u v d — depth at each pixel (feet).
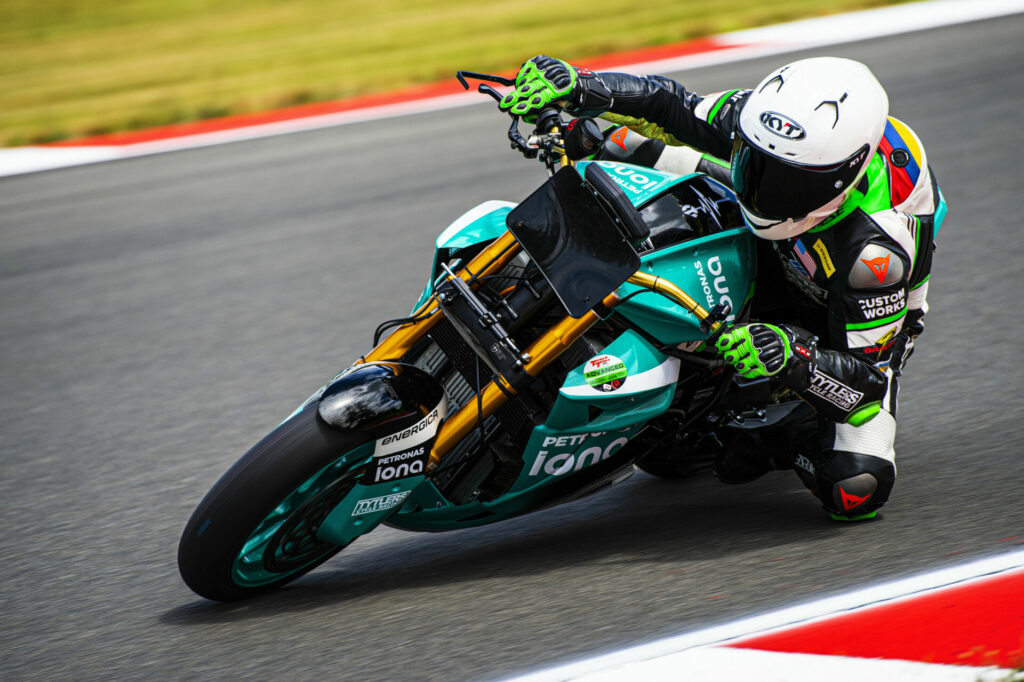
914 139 43.47
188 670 36.11
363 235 99.30
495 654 35.01
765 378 44.06
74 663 37.55
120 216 116.37
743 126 39.40
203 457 57.26
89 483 55.16
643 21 202.39
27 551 47.78
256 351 73.51
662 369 40.47
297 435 37.27
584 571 40.98
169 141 153.28
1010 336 63.36
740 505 46.73
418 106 157.79
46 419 65.16
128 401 66.85
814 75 39.17
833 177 38.19
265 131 152.87
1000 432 51.03
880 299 40.09
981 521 41.70
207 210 114.93
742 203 40.32
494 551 44.34
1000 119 117.70
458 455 42.09
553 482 41.78
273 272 91.45
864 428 41.91
